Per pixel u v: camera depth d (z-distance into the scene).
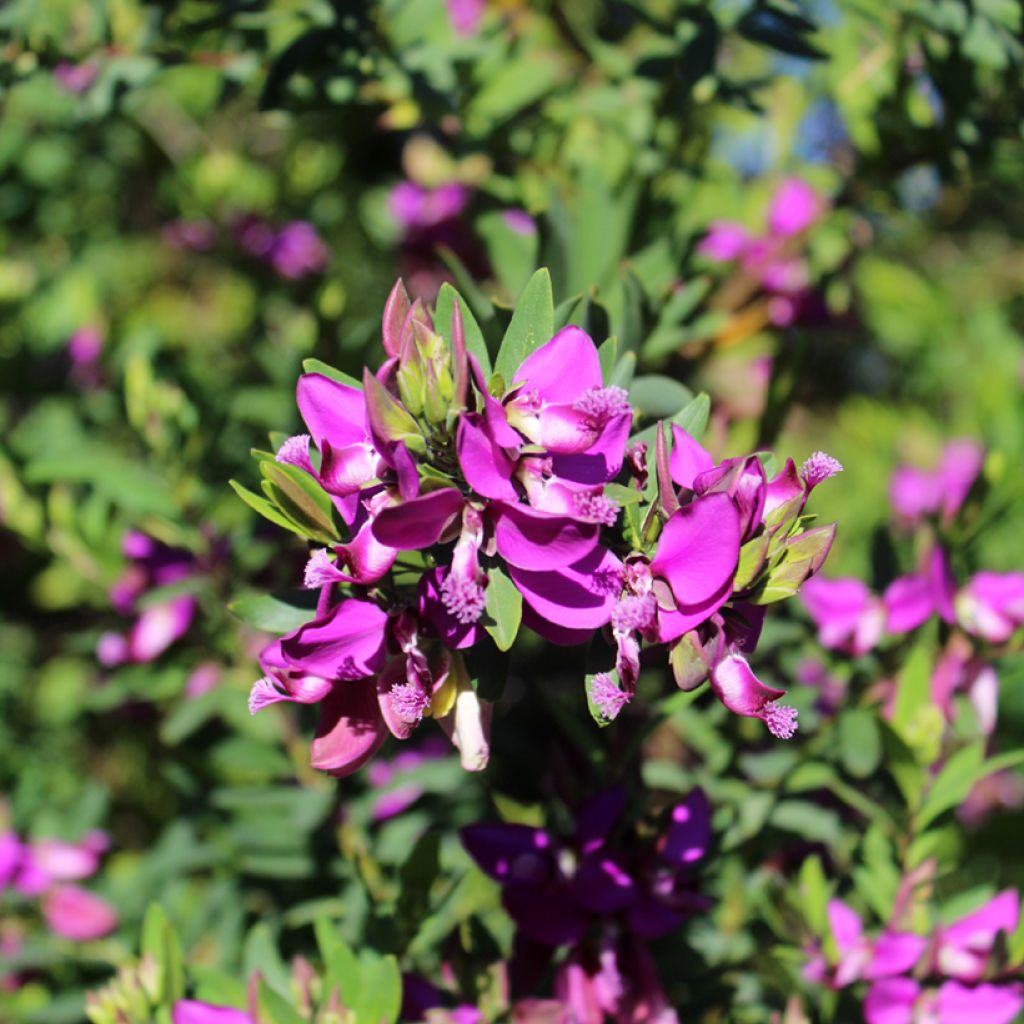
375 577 0.50
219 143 1.12
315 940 0.67
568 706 0.60
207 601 0.71
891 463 1.25
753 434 0.65
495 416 0.49
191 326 1.15
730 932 0.63
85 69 0.69
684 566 0.50
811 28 0.67
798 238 0.76
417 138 0.87
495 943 0.59
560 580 0.50
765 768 0.64
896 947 0.60
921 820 0.60
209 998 0.58
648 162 0.73
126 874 0.75
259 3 0.66
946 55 0.68
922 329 1.24
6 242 1.08
